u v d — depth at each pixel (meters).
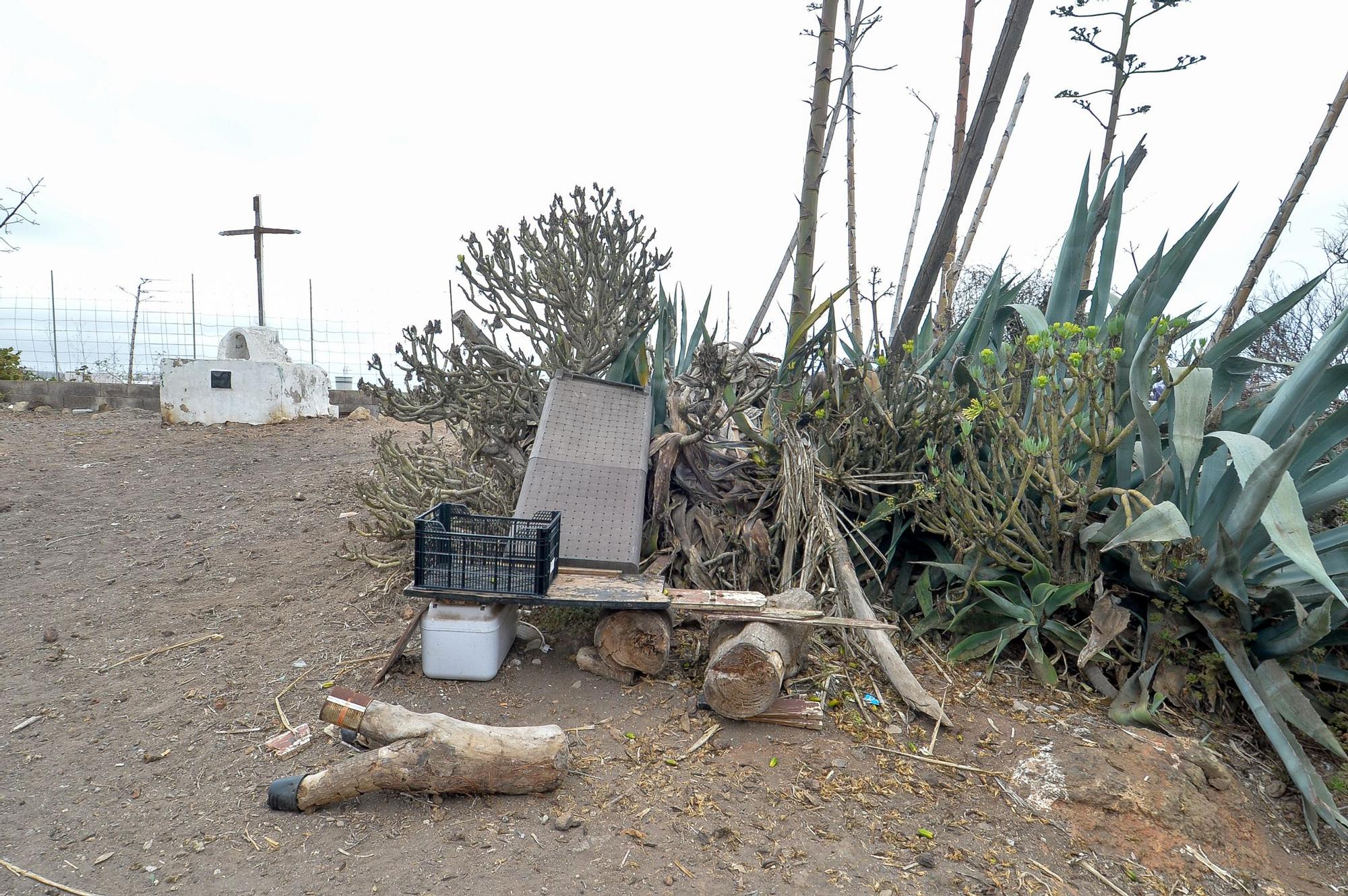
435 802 2.79
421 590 3.47
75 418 10.80
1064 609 4.07
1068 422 3.78
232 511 6.62
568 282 4.98
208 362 10.07
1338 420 3.79
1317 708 3.70
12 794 2.91
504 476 4.97
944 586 4.44
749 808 2.80
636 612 3.52
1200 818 2.98
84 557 5.61
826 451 4.68
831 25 4.68
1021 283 5.53
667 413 5.12
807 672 3.72
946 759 3.17
